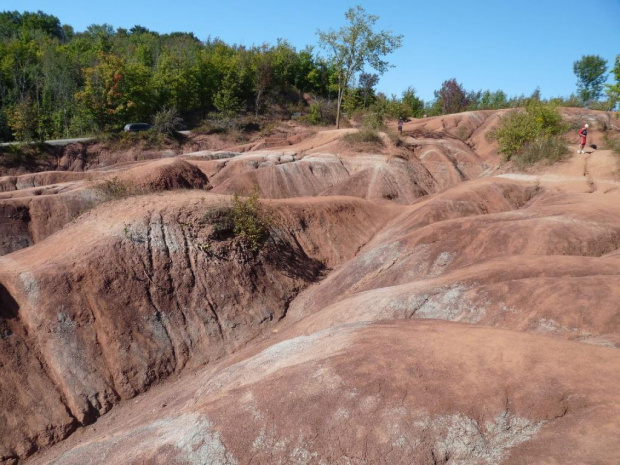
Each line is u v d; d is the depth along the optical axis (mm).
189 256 13953
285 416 5723
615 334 7574
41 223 21297
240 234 15258
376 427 5305
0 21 78625
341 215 19812
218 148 44688
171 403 9758
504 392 5445
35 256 13273
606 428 4543
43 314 11125
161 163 27031
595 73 65812
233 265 14531
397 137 33906
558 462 4340
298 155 32750
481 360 6062
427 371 5914
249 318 13773
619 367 5648
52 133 45938
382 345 6734
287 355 8008
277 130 48750
